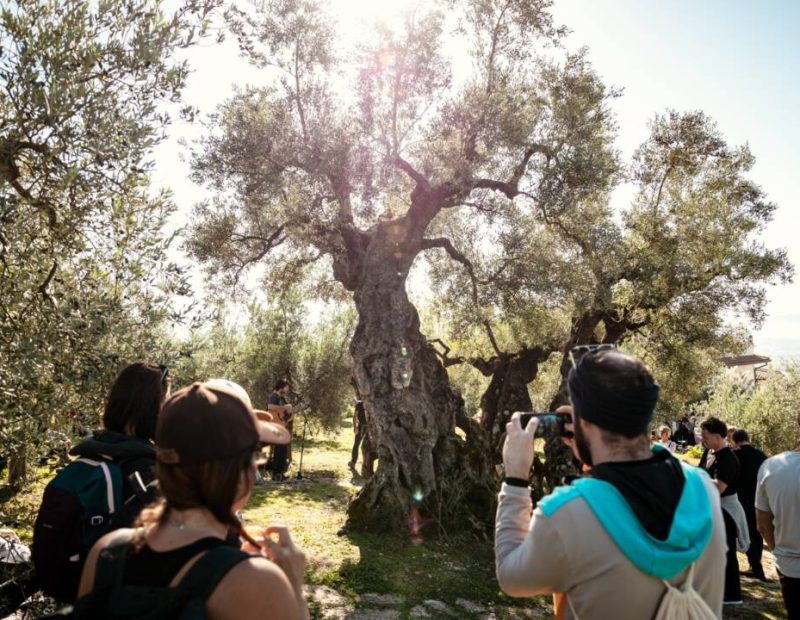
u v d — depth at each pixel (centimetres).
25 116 359
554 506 158
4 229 343
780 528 386
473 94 891
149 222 405
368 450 1266
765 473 397
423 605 635
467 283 1052
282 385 1248
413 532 842
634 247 1162
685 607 149
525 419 194
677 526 150
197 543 130
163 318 389
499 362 1167
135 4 411
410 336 927
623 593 148
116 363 356
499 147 919
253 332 1616
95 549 142
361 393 906
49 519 216
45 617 136
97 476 222
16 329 344
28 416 321
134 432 240
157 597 123
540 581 158
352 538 823
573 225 1041
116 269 380
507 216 986
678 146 1249
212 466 136
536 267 995
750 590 769
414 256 944
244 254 1016
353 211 955
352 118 905
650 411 164
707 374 1372
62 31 378
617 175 1133
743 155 1252
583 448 174
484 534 859
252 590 123
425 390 916
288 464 1259
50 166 362
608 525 150
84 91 365
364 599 638
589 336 1120
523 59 935
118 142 367
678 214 1238
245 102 966
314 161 862
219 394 145
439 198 929
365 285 918
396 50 865
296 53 902
